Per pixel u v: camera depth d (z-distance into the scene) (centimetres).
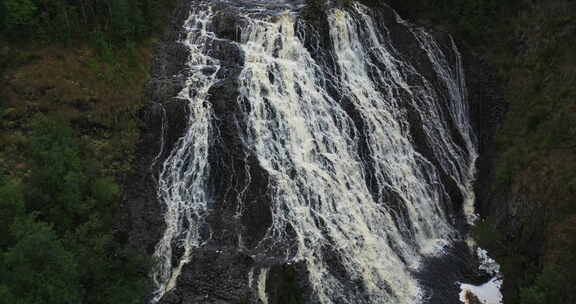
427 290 3073
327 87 3809
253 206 3189
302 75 3741
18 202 2362
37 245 2161
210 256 2962
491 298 3028
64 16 3347
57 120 2919
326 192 3384
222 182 3297
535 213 3111
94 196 2788
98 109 3231
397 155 3791
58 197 2592
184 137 3369
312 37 3897
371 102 3862
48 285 2164
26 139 2911
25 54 3173
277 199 3212
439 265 3306
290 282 2845
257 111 3459
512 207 3334
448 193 3869
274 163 3347
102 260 2539
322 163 3509
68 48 3350
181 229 3114
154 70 3672
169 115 3372
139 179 3212
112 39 3581
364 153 3681
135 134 3303
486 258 3328
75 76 3269
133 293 2538
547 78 3800
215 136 3366
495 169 3753
